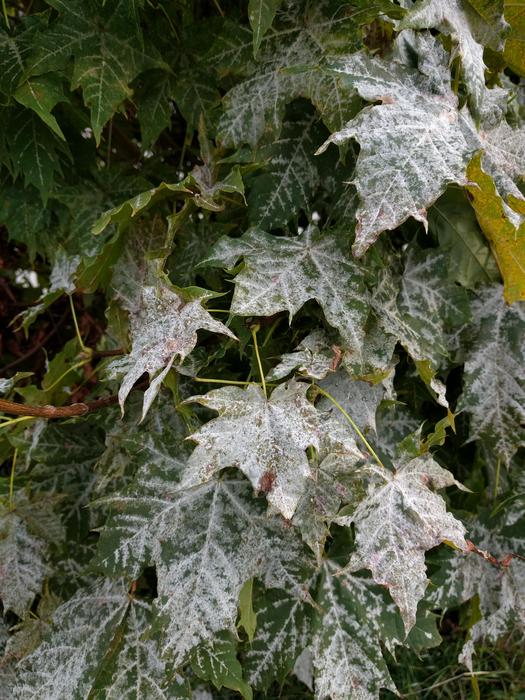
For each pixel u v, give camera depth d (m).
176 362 0.84
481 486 1.02
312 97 0.85
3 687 0.96
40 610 0.96
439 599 0.95
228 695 1.08
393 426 0.95
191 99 0.93
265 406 0.80
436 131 0.80
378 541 0.81
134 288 0.90
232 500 0.87
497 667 1.16
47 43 0.87
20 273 1.16
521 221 0.80
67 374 0.95
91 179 1.00
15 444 0.95
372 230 0.77
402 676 1.14
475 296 0.94
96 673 0.90
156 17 0.91
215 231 0.91
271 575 0.87
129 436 0.89
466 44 0.83
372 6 0.83
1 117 0.93
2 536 0.93
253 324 0.86
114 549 0.87
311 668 1.04
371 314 0.85
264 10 0.82
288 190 0.88
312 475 0.83
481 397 0.94
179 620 0.85
